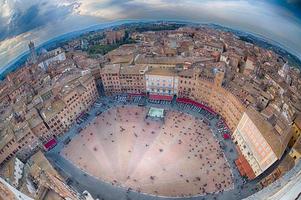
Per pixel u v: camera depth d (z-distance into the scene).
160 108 143.12
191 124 134.00
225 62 150.38
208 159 117.31
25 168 110.38
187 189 106.94
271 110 115.69
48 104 132.25
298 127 107.12
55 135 132.50
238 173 111.12
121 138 130.12
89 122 139.88
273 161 96.81
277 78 136.12
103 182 112.31
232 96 122.88
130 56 160.75
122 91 154.75
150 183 110.31
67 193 86.50
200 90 138.50
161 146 124.69
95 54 179.00
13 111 133.88
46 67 168.12
